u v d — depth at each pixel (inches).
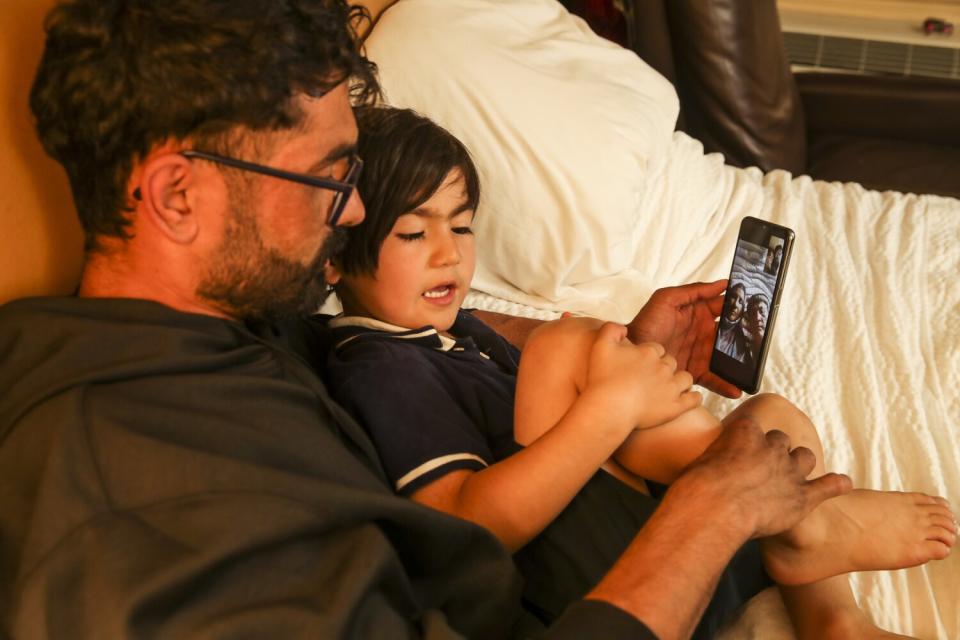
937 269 68.0
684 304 51.1
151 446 29.2
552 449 36.4
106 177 32.7
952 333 61.3
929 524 41.2
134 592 26.5
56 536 27.7
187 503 28.7
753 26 84.7
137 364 31.3
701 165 79.2
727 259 70.4
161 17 31.1
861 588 44.4
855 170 88.0
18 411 30.2
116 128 31.7
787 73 88.0
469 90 62.2
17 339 32.4
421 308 46.1
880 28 115.0
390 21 64.2
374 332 43.5
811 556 40.4
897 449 52.5
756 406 44.8
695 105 89.0
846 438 52.7
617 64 73.6
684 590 31.6
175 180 32.3
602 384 37.4
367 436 38.1
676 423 39.9
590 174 63.6
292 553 29.8
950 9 114.7
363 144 44.8
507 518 36.3
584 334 40.4
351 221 37.4
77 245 39.6
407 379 40.1
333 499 30.6
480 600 35.1
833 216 74.5
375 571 29.8
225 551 27.9
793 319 62.6
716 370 48.9
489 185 62.9
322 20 33.6
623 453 41.0
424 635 30.9
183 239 33.3
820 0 118.2
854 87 90.0
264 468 30.1
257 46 31.6
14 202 36.1
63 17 31.7
